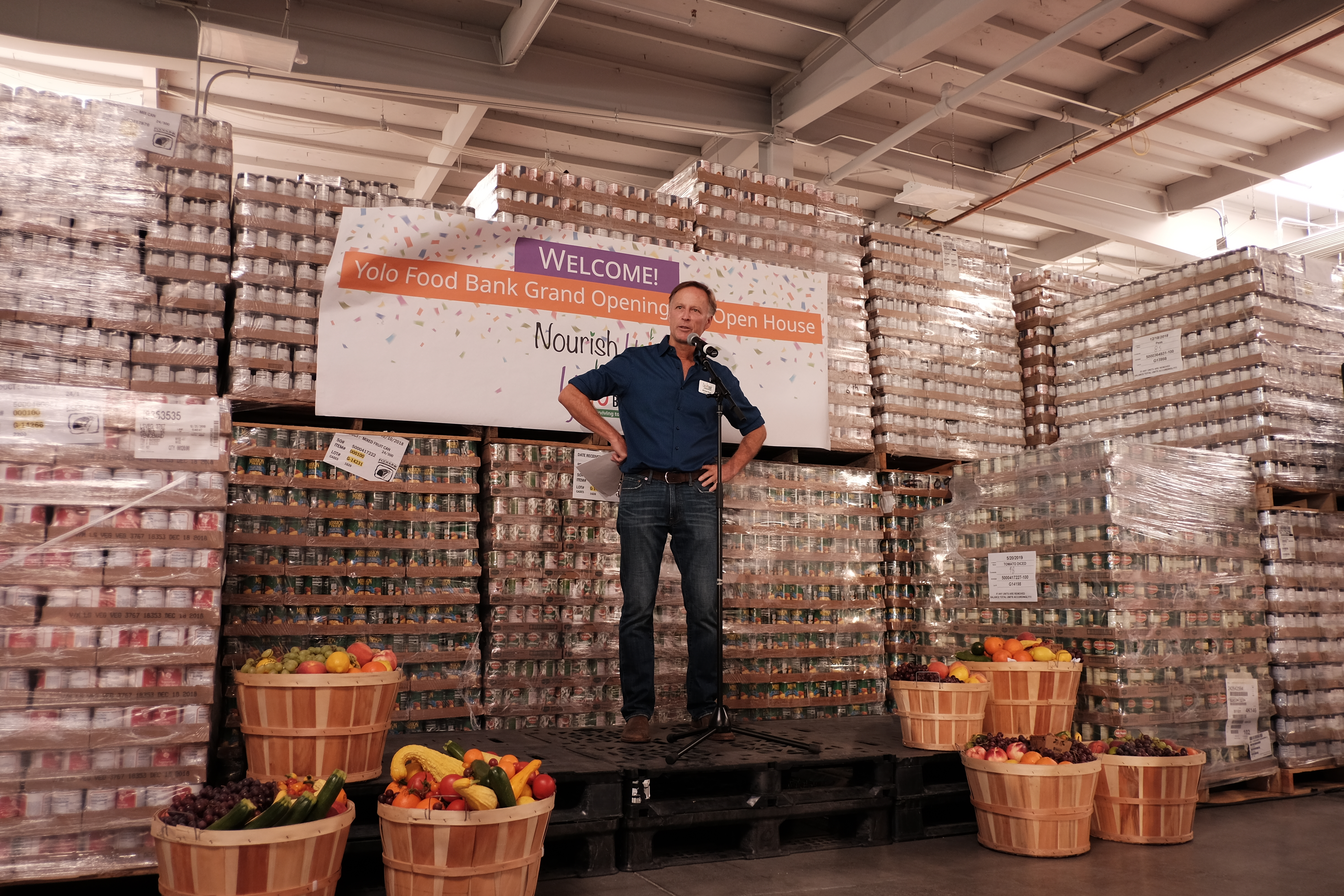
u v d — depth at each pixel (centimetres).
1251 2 767
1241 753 513
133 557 337
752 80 878
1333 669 556
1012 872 359
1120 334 650
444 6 756
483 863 274
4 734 309
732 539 555
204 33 612
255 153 984
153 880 341
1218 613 520
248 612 437
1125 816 410
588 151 1007
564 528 512
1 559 319
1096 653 489
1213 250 1164
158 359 414
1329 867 370
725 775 415
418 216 502
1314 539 566
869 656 593
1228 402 580
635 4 759
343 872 338
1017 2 764
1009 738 416
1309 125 942
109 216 406
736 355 576
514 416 509
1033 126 995
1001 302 692
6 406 329
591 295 538
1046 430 682
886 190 1138
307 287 472
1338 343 608
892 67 771
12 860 306
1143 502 501
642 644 430
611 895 325
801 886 338
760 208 609
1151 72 853
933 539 597
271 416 500
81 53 675
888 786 412
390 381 483
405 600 463
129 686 328
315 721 328
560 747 409
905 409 631
